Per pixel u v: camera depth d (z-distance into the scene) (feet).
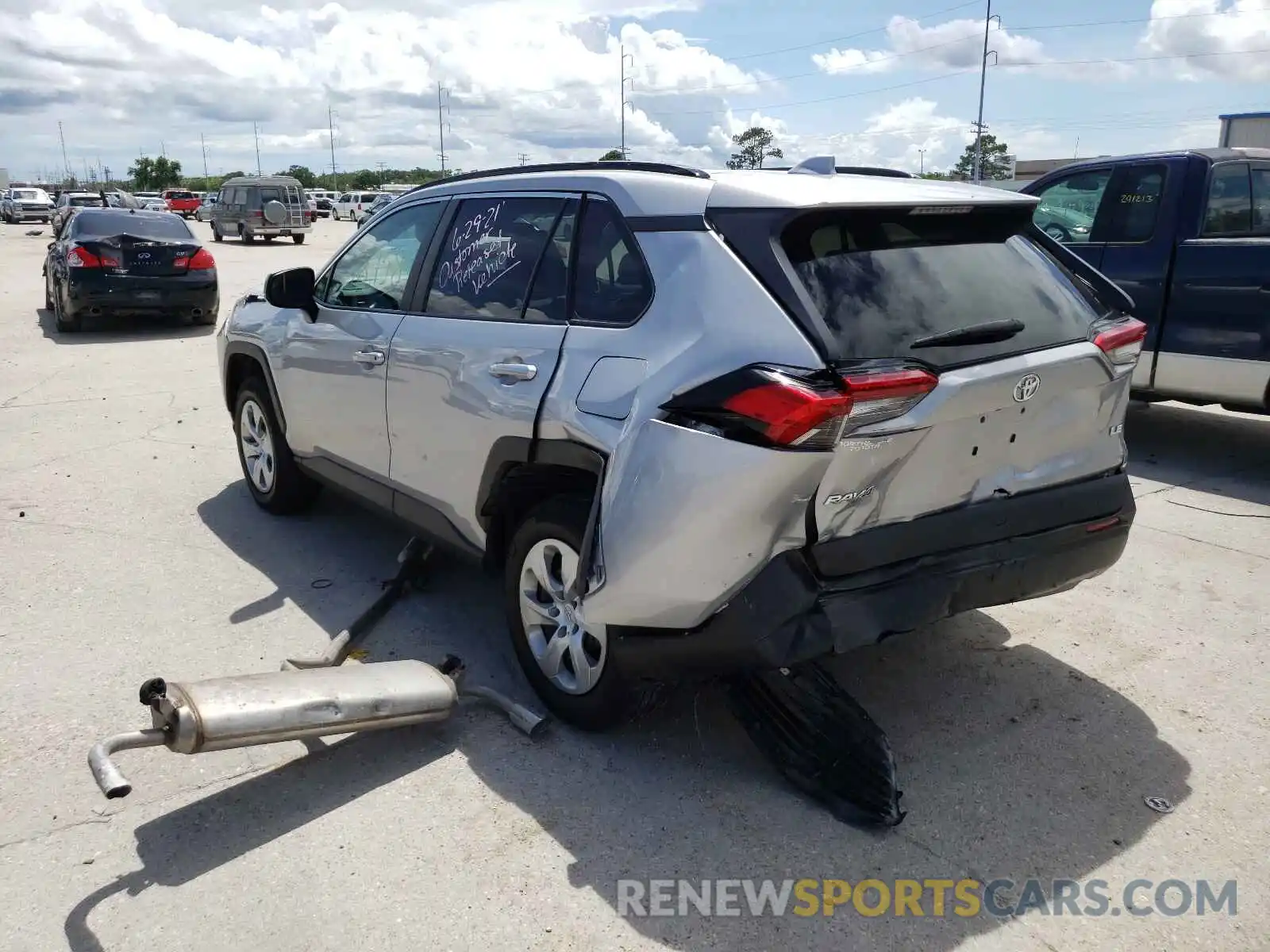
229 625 14.07
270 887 8.87
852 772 9.95
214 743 9.46
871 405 8.86
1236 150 21.68
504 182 12.84
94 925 8.41
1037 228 11.83
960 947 8.23
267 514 18.69
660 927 8.43
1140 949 8.21
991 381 9.55
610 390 10.21
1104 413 11.10
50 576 15.67
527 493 11.85
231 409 19.13
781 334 9.07
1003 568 10.28
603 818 9.84
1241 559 16.58
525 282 11.90
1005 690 12.37
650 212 10.56
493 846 9.42
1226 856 9.32
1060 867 9.16
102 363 34.32
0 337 39.88
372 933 8.34
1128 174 22.13
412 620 14.30
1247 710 11.93
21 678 12.48
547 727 11.43
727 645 9.41
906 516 9.70
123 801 10.07
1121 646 13.57
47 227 143.95
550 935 8.34
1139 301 21.77
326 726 10.19
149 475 21.11
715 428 9.11
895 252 9.97
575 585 10.60
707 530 9.18
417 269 13.80
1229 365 20.43
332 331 15.03
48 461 22.09
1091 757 10.93
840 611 9.23
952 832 9.65
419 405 13.01
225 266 74.02
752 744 11.14
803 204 9.36
